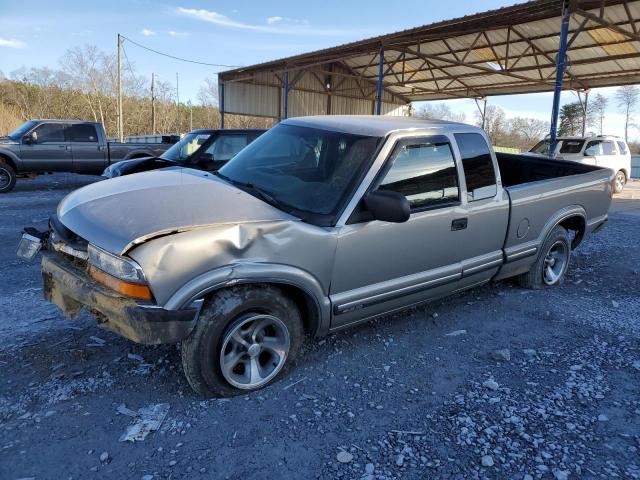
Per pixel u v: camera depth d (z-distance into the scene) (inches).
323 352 156.2
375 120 171.5
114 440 111.3
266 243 126.8
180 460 106.0
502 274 200.2
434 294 172.4
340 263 140.9
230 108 1032.8
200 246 118.0
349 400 130.6
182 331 116.6
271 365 136.6
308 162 159.2
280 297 131.8
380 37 683.4
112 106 2491.4
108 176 372.5
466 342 168.2
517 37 732.7
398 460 108.3
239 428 117.3
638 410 129.7
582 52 740.7
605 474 105.7
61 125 561.0
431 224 161.8
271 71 948.0
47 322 169.8
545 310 199.5
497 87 1026.7
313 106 1141.1
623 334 178.4
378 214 138.2
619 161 694.5
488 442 115.2
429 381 141.8
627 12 534.6
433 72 1002.1
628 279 248.8
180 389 132.2
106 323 125.0
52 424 115.7
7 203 451.2
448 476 104.0
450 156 169.5
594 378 145.9
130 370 140.3
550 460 109.6
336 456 108.9
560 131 2034.9
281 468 104.8
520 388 139.3
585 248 319.0
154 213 124.2
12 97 2443.4
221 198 136.6
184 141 410.3
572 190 224.5
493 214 184.2
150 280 113.3
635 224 421.7
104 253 118.5
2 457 104.3
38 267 236.8
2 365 140.1
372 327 176.6
